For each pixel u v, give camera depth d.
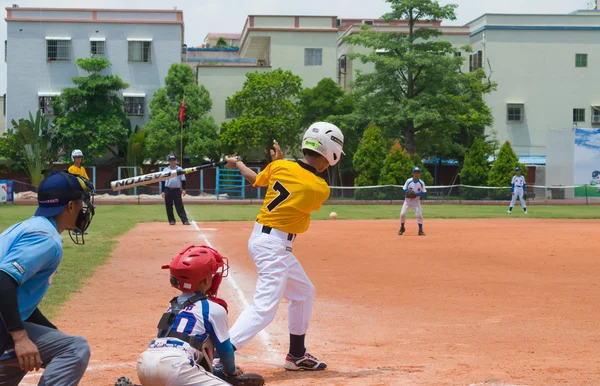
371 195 74.62
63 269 20.55
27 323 6.88
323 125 9.91
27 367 6.30
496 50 98.06
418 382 9.12
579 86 98.75
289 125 79.12
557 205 74.62
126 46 85.88
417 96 80.75
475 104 90.38
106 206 64.50
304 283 9.97
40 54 85.00
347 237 32.66
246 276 19.89
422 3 79.38
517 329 13.21
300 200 9.61
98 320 13.64
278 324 13.72
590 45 98.69
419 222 33.91
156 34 86.25
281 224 9.69
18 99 84.69
